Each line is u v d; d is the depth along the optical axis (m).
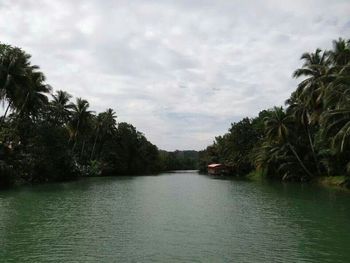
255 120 105.88
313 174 69.81
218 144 137.25
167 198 39.88
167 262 15.74
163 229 22.31
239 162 106.88
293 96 71.12
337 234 20.97
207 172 139.75
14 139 60.03
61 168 72.69
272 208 31.42
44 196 40.66
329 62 56.00
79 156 107.50
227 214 28.05
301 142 73.00
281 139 72.94
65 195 42.12
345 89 45.59
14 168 59.56
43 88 66.19
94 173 101.31
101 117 113.69
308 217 26.62
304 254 16.94
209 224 24.00
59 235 20.66
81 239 19.72
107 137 117.44
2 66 53.78
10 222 24.45
